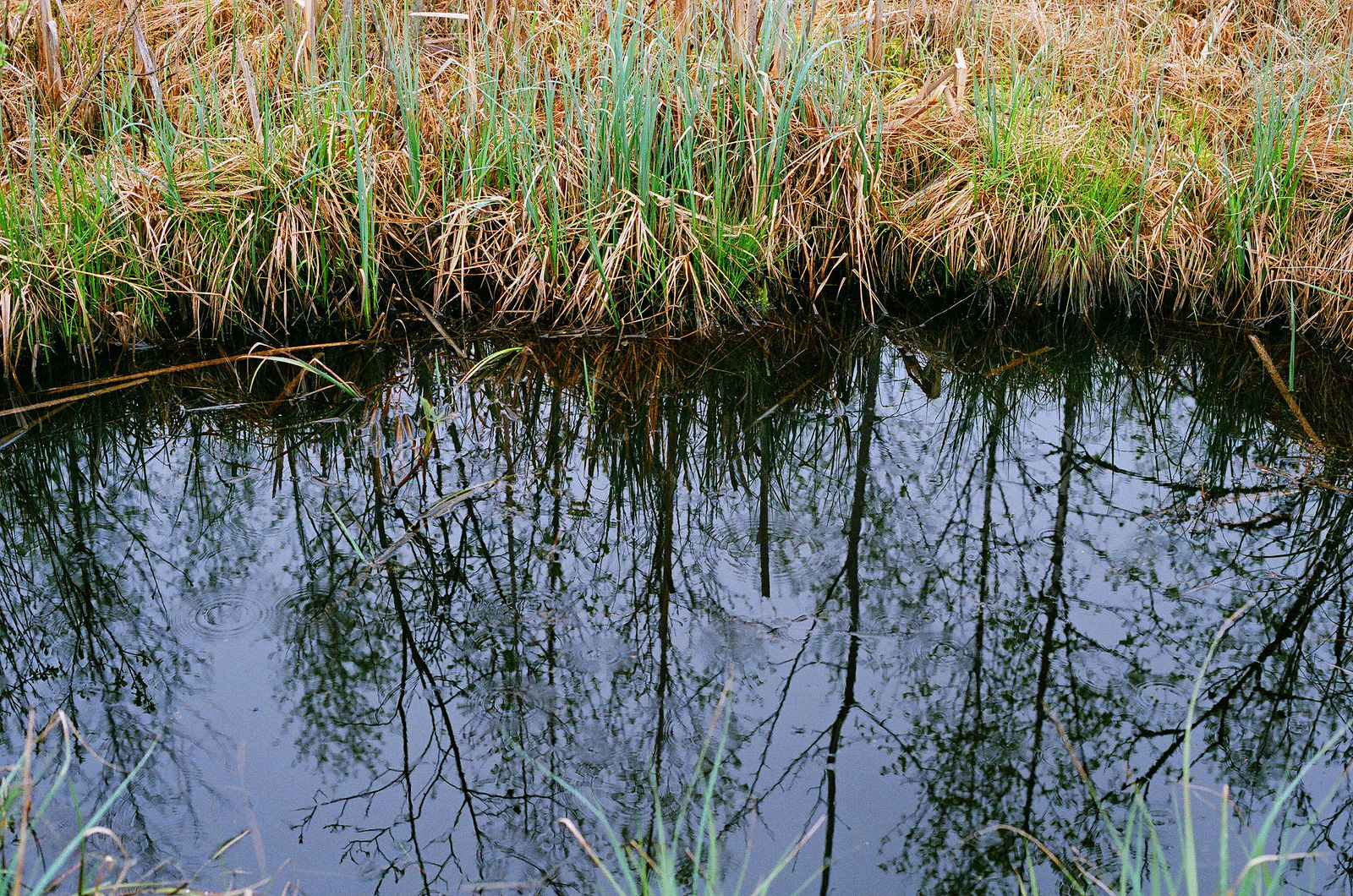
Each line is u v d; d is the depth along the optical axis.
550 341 4.77
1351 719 2.68
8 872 1.80
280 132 4.71
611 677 2.85
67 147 4.87
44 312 4.22
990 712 2.73
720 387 4.57
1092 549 3.44
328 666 2.85
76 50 5.15
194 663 2.83
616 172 4.80
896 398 4.56
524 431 4.16
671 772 2.54
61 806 2.31
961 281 5.10
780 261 5.01
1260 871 1.79
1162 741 2.62
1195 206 4.98
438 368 4.54
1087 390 4.61
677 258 4.72
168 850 2.24
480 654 2.92
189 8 5.55
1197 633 3.01
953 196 4.96
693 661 2.92
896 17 6.02
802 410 4.45
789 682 2.84
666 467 4.01
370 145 4.79
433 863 2.27
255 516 3.52
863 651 2.96
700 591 3.24
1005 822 2.40
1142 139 5.21
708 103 4.78
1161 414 4.39
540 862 2.29
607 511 3.67
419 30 5.05
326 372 4.12
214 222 4.49
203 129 4.62
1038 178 4.96
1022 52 5.91
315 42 4.79
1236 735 2.63
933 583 3.27
